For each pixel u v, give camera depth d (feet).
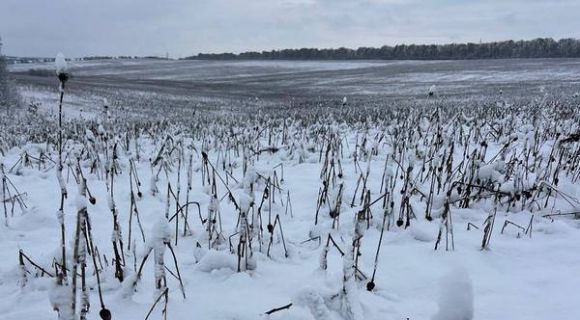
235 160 22.61
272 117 46.34
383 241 11.94
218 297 8.45
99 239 12.10
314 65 269.85
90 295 8.70
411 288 9.15
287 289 8.83
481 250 11.01
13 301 8.61
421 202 15.11
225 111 72.02
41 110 72.90
